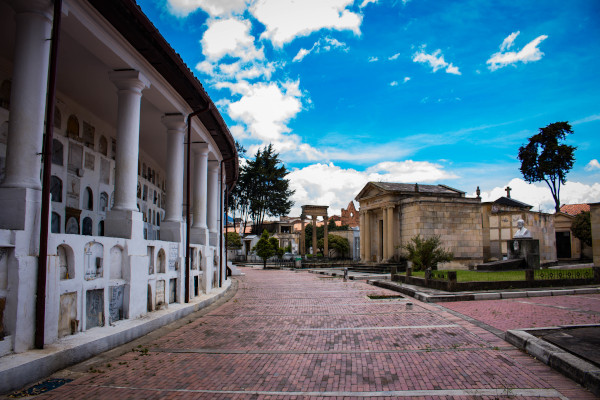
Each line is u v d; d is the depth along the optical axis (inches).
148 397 192.4
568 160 1883.6
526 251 922.1
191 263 510.3
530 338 268.5
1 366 192.7
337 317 420.2
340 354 270.5
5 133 346.3
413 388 203.0
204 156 580.7
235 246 2381.9
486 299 533.6
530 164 1957.4
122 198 342.3
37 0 243.3
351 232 2281.0
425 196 1290.6
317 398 192.2
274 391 201.6
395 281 778.8
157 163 758.5
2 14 284.5
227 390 203.0
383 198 1430.9
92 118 485.1
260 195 2396.7
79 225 450.6
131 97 350.0
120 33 310.3
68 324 257.8
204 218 575.8
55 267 239.0
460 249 1251.8
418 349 279.1
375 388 204.2
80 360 242.4
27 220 224.8
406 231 1321.4
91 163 479.5
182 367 241.1
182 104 455.8
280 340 313.7
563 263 1365.7
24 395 189.3
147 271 355.6
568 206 2053.4
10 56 345.4
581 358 221.0
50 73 236.4
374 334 332.2
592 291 568.1
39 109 245.9
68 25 273.6
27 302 219.1
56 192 410.0
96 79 393.1
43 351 220.2
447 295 535.8
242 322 392.5
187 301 454.6
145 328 324.5
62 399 187.3
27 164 237.1
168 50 338.3
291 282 913.5
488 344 287.7
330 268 1485.0
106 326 294.2
